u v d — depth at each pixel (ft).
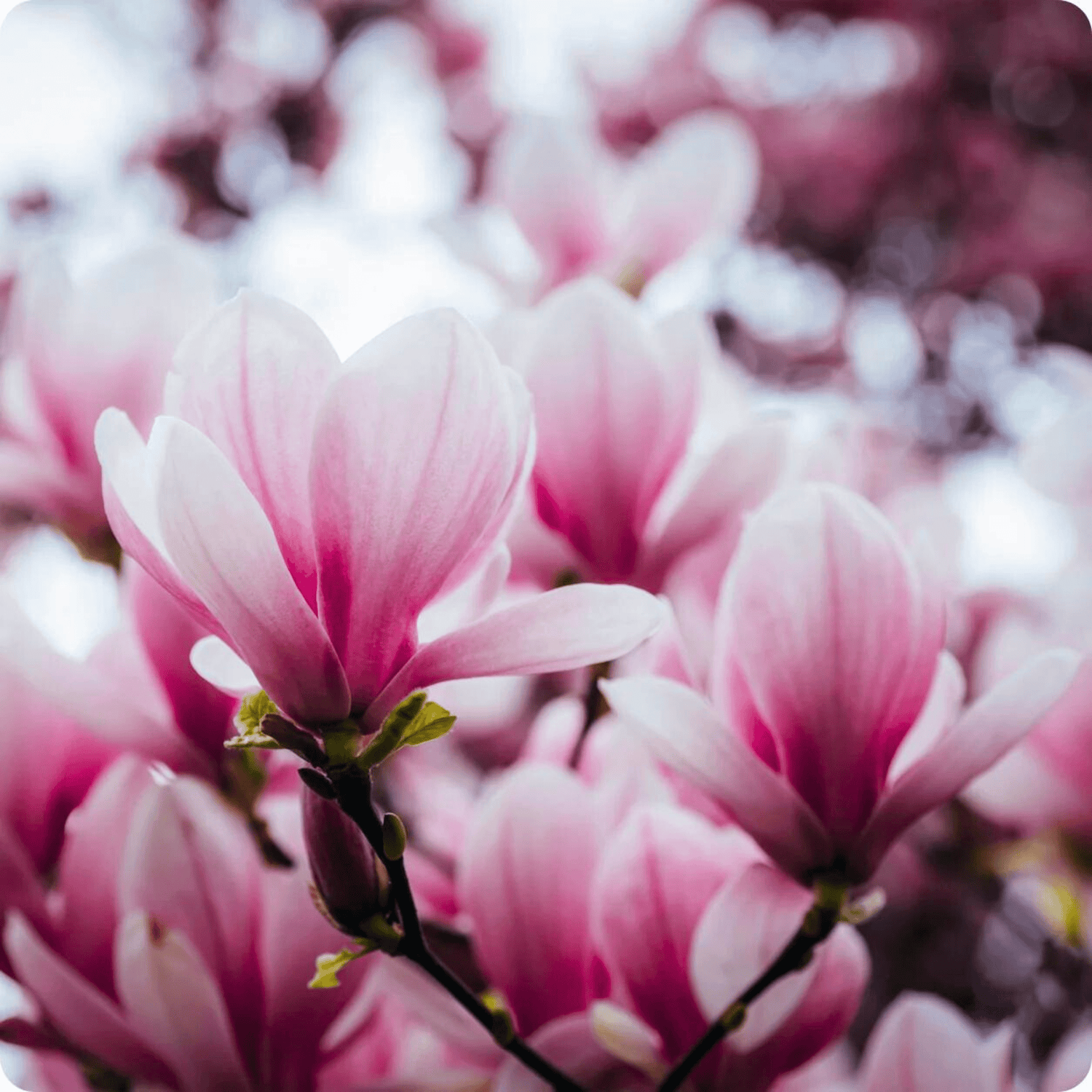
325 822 1.96
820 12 10.62
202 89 8.95
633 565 2.32
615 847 2.19
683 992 2.17
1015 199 10.39
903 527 2.63
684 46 10.75
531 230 2.82
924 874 4.48
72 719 2.26
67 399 2.45
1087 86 10.56
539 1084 2.15
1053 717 2.60
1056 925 2.70
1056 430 2.62
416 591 1.88
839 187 10.43
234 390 1.87
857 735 2.02
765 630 2.02
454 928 2.32
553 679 3.55
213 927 2.16
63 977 2.14
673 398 2.31
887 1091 2.28
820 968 2.17
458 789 2.58
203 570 1.83
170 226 8.51
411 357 1.83
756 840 2.04
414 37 9.64
